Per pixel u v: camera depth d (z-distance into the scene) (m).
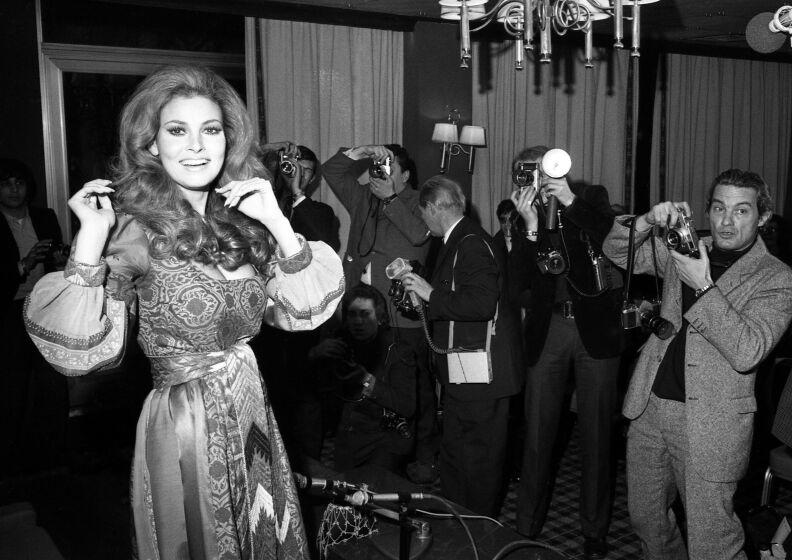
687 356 2.41
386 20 5.21
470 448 3.10
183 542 1.47
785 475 2.89
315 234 4.08
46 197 5.18
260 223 1.66
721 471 2.36
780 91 7.77
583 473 3.15
